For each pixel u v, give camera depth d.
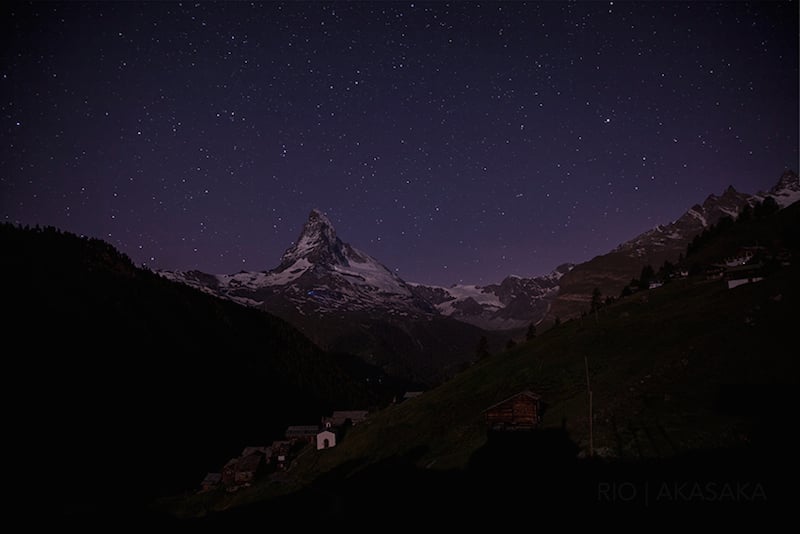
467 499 45.84
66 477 87.94
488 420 62.66
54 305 157.50
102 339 151.50
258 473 91.50
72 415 110.69
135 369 143.75
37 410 107.25
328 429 97.50
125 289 195.25
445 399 87.88
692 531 30.12
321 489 68.94
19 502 71.06
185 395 142.88
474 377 94.88
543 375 77.62
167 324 184.88
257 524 60.03
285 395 175.38
